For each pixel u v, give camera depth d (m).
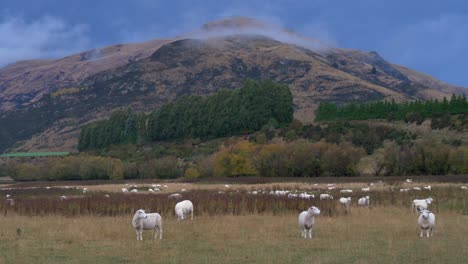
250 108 132.12
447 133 99.75
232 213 33.47
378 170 87.12
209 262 18.36
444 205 36.75
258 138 113.19
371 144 100.56
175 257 19.23
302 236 23.89
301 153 90.56
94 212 34.56
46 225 27.95
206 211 33.62
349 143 96.56
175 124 140.62
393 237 23.50
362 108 127.25
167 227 26.94
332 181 76.12
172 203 35.56
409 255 19.47
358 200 40.94
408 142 97.94
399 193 46.91
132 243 22.25
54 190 69.12
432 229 24.17
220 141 127.19
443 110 113.12
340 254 19.70
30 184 95.06
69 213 33.81
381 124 114.94
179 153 120.19
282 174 92.19
